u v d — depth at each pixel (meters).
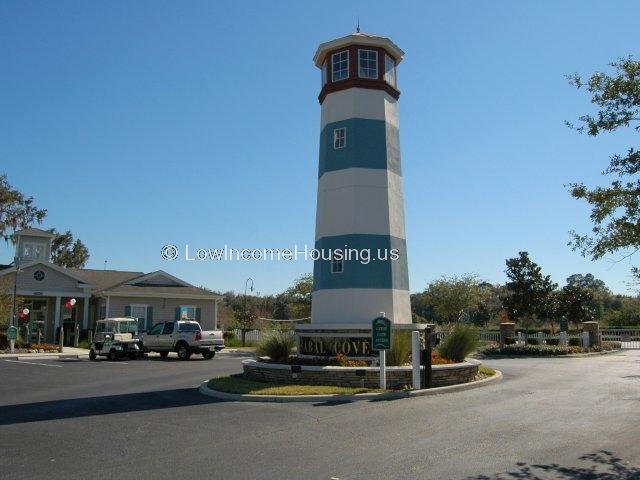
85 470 8.21
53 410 13.22
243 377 17.95
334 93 20.72
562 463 8.46
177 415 12.39
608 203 9.60
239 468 8.27
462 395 14.89
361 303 18.98
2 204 46.91
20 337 33.84
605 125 9.82
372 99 20.47
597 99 9.82
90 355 27.98
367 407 13.11
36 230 38.12
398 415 12.12
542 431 10.49
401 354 17.09
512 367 22.69
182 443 9.80
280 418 11.91
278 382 16.39
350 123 20.19
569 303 43.66
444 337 21.03
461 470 8.10
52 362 26.28
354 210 19.55
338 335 18.55
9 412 13.02
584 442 9.67
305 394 14.39
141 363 25.92
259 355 19.38
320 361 17.77
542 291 38.97
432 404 13.46
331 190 20.14
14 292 32.38
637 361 25.73
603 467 8.27
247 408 13.14
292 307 42.38
